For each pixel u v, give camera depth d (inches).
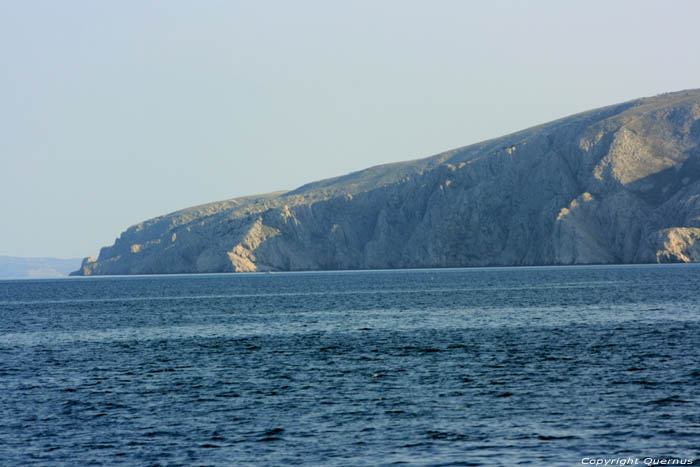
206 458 1894.7
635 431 2026.3
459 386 2682.1
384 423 2182.6
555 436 2003.0
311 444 1991.9
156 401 2561.5
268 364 3299.7
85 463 1878.7
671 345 3521.2
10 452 1975.9
